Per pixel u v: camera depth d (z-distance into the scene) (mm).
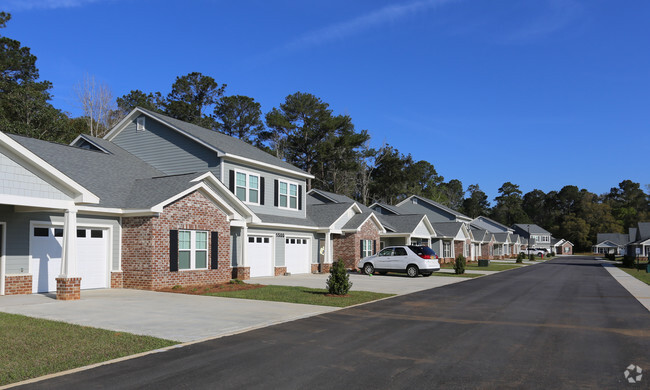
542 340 9711
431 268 28562
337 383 6621
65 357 7750
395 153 75750
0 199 12766
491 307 14906
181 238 19094
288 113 61625
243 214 23125
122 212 18078
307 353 8336
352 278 26672
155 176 23531
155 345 8680
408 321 11906
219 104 59344
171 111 56094
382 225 38406
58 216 16766
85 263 17641
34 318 11164
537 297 18047
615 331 10805
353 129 63750
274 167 27516
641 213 125562
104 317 11578
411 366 7559
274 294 16938
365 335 10000
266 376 6910
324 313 12961
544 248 115938
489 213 146875
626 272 37250
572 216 128000
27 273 15828
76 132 41000
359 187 72750
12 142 12883
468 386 6543
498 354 8430
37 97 36594
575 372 7281
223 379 6742
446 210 58281
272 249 27078
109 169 21531
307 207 34344
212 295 16516
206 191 19938
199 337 9492
